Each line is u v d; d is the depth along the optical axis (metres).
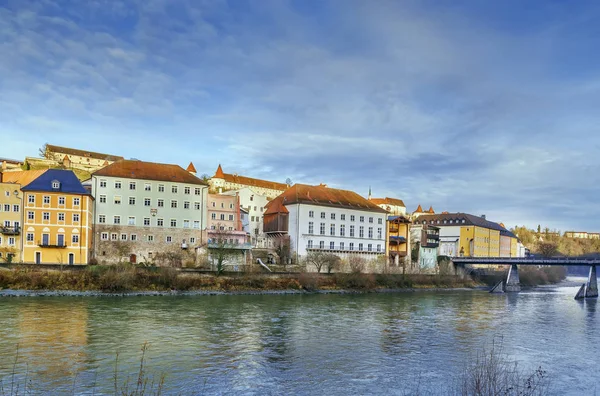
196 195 106.56
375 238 132.00
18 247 86.50
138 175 101.50
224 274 89.00
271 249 115.25
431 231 149.12
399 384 32.38
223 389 30.70
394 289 108.44
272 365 36.62
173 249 103.12
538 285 150.38
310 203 120.00
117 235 98.44
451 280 124.44
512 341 47.88
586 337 50.81
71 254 89.31
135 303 67.62
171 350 40.09
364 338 47.53
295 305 72.44
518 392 28.50
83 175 165.12
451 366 37.22
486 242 189.25
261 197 133.88
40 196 88.06
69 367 33.97
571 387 32.62
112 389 29.64
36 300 67.19
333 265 110.31
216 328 50.28
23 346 39.41
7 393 28.44
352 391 30.89
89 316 54.78
